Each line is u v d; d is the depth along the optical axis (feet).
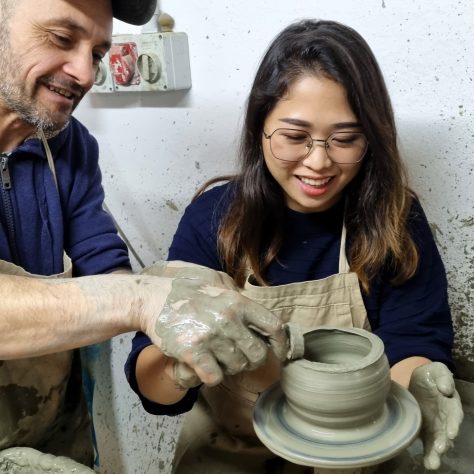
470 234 3.92
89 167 4.17
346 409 2.53
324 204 3.51
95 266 3.97
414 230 3.61
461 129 3.76
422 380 3.03
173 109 4.92
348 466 2.47
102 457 6.79
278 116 3.15
